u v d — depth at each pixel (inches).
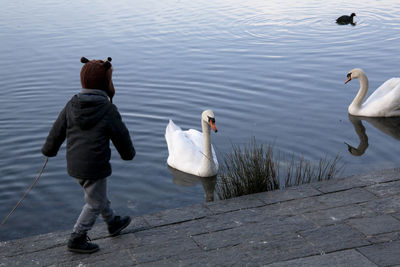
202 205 224.8
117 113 175.9
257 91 475.5
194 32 709.9
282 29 730.2
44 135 392.5
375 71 534.9
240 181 268.4
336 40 666.2
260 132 388.5
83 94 172.1
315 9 874.8
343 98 462.3
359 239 187.9
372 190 229.8
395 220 201.0
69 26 746.8
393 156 349.1
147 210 286.7
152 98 463.8
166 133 370.3
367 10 864.3
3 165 343.9
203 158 341.4
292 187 238.8
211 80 508.1
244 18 797.2
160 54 603.8
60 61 576.7
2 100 464.8
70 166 176.1
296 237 192.4
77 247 186.7
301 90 478.3
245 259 179.0
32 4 933.2
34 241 199.8
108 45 644.1
